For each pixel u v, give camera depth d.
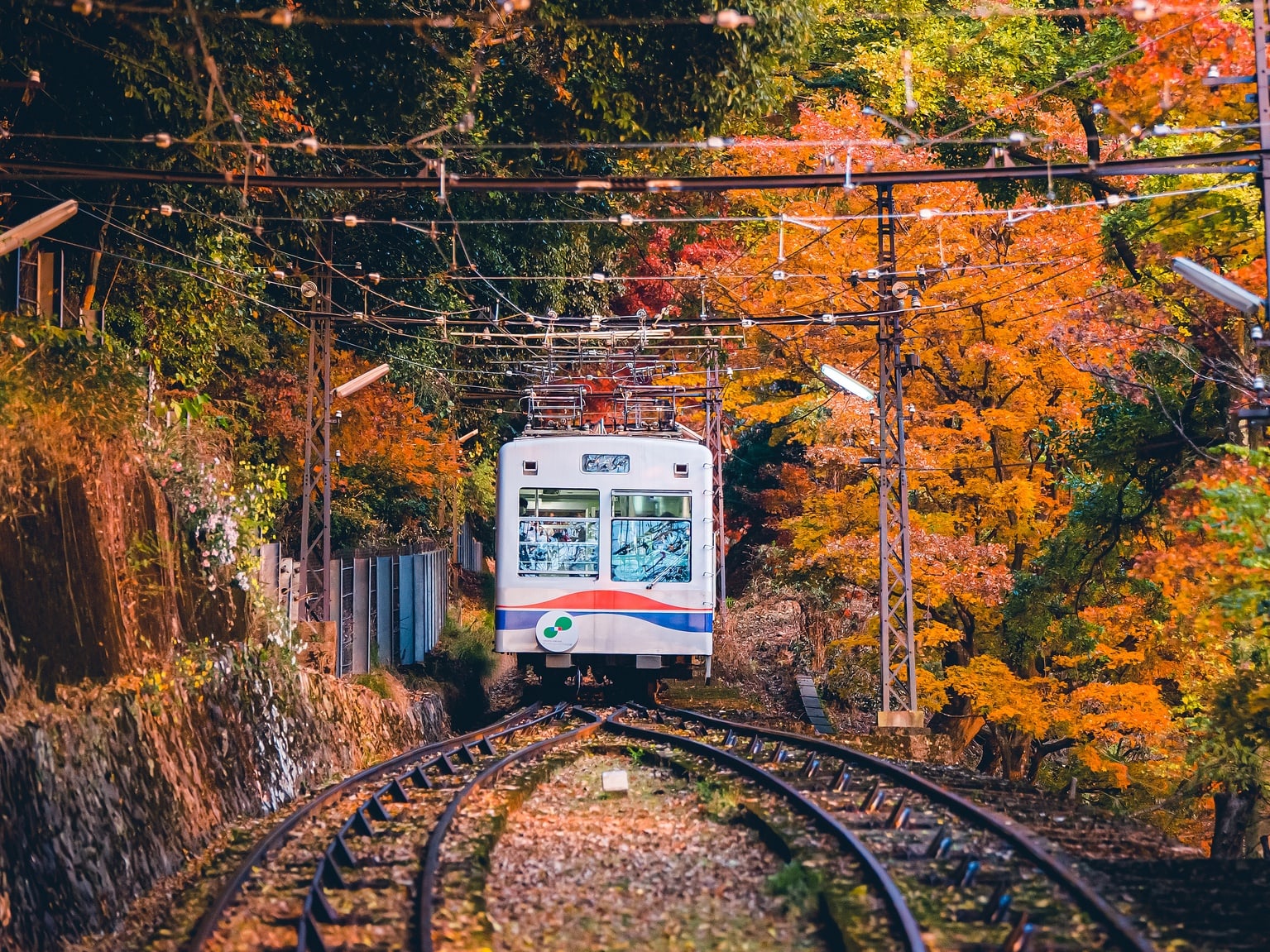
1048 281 43.50
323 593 39.34
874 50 62.31
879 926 16.45
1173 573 28.12
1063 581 45.31
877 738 36.47
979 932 16.17
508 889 19.39
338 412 48.62
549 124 42.19
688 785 28.75
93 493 22.70
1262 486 25.17
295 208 39.44
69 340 24.22
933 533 45.81
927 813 24.09
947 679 43.84
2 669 18.53
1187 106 32.94
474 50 38.47
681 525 43.94
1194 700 40.66
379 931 16.58
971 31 53.38
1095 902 16.59
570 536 43.62
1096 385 42.84
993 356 43.34
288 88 35.44
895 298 39.06
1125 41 40.00
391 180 25.20
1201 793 38.00
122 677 22.84
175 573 26.50
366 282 48.94
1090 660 47.25
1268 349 34.84
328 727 33.31
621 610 43.34
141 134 30.38
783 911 17.97
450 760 33.00
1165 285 39.09
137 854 20.30
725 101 36.91
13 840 16.62
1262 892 18.09
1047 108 49.00
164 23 27.89
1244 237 33.91
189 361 39.16
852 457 46.50
